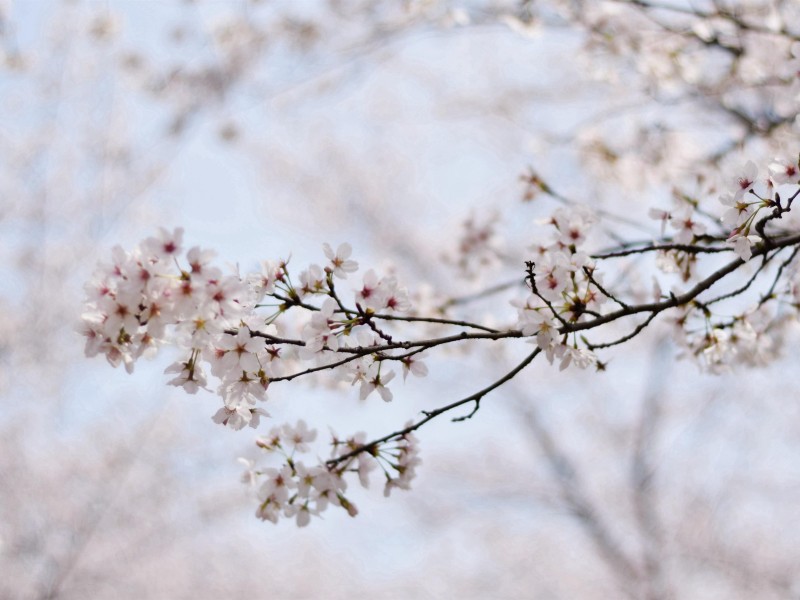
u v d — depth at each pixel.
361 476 2.40
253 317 2.00
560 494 10.40
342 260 2.12
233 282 1.87
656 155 4.64
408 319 2.04
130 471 9.79
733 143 4.13
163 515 9.97
